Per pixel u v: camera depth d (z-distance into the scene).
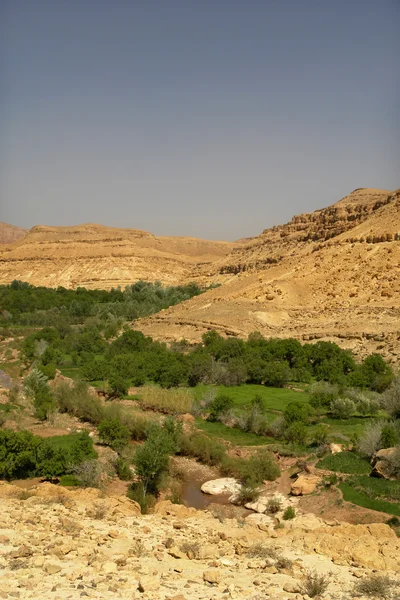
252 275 109.25
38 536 16.36
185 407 47.62
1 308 120.38
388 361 61.97
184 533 19.20
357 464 33.47
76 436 40.03
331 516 27.88
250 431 42.84
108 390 53.97
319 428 38.81
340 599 12.93
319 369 61.72
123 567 14.14
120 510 23.05
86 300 132.38
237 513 28.75
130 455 35.62
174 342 79.25
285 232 175.25
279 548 17.41
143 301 128.50
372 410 47.19
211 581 13.51
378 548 17.11
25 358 73.00
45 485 26.50
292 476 34.00
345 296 87.44
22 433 32.84
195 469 36.31
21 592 11.62
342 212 146.75
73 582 12.55
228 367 61.66
